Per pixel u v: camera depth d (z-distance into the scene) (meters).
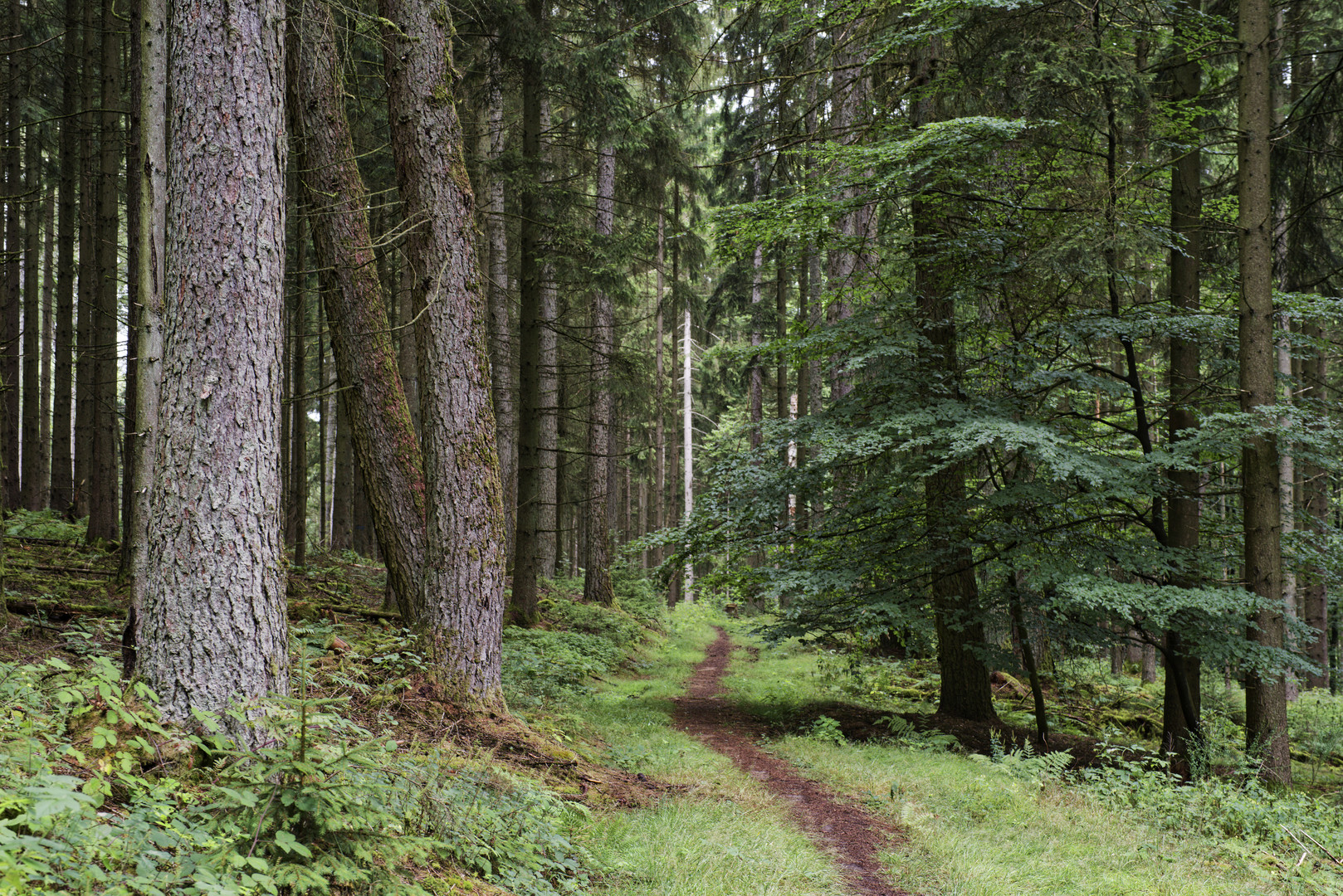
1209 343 10.86
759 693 14.11
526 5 13.11
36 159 18.58
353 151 8.70
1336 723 12.28
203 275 4.54
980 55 10.34
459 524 7.57
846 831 6.56
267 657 4.54
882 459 11.23
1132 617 8.94
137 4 9.59
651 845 5.35
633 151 18.06
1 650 5.87
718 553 12.38
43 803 2.26
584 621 17.50
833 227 11.27
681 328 34.84
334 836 3.36
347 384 8.53
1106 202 9.95
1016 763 8.56
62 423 15.76
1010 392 10.88
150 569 4.46
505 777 5.39
